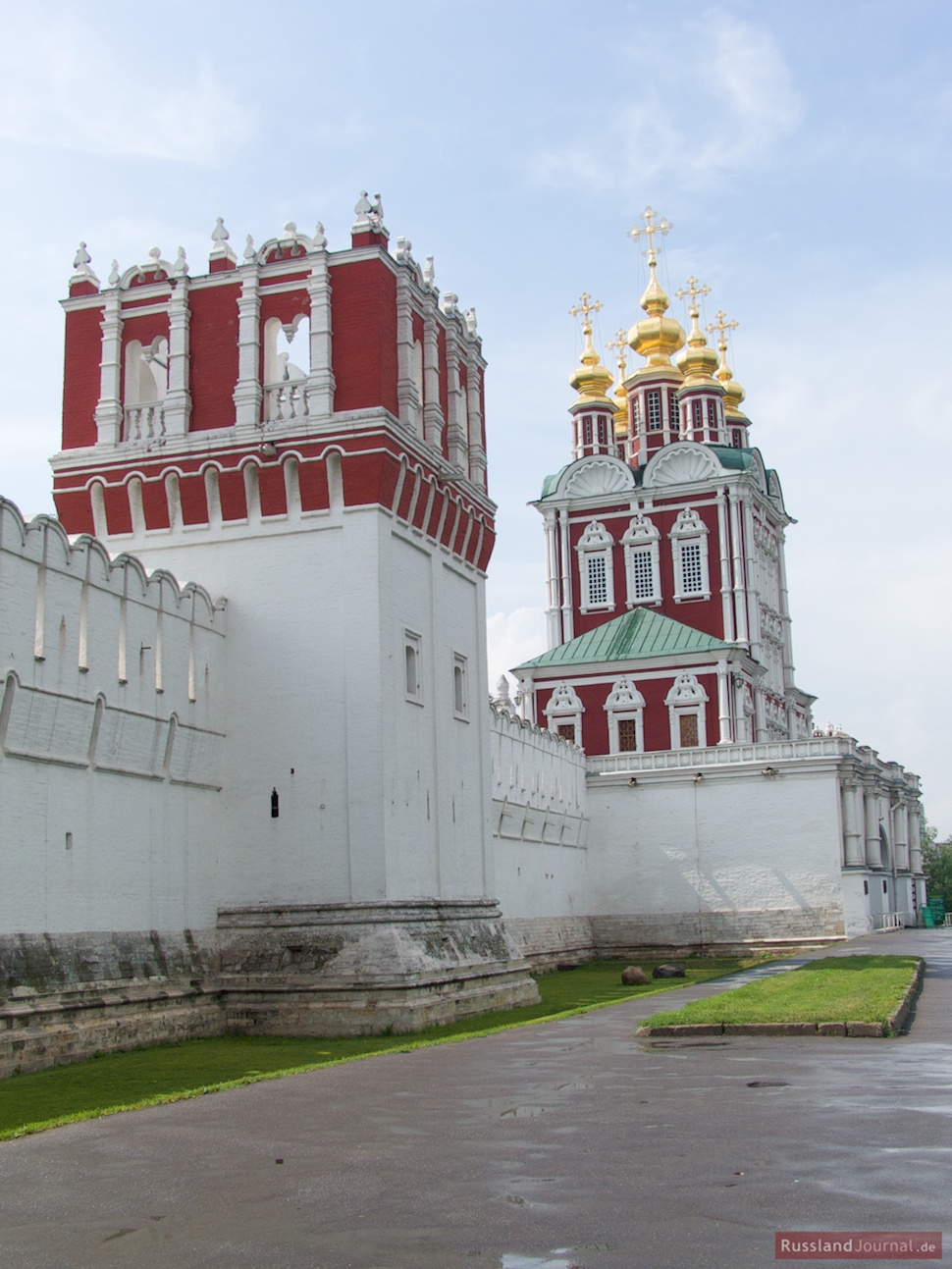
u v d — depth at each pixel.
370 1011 31.55
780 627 101.81
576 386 101.75
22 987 25.83
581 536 94.56
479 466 42.34
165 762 32.53
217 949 33.84
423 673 37.50
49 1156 14.55
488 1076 20.33
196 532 36.34
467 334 43.00
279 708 35.03
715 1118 15.40
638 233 103.62
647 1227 10.68
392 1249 10.30
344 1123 16.16
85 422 37.53
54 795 28.16
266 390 36.44
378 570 34.81
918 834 92.12
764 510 98.25
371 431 34.84
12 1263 10.26
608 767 70.69
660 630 87.31
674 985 43.56
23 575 27.16
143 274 37.78
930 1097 16.56
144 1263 10.17
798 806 66.69
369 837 33.75
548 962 60.56
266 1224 11.22
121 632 30.97
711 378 99.31
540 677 87.50
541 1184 12.30
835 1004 26.86
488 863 40.88
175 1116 17.20
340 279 36.12
